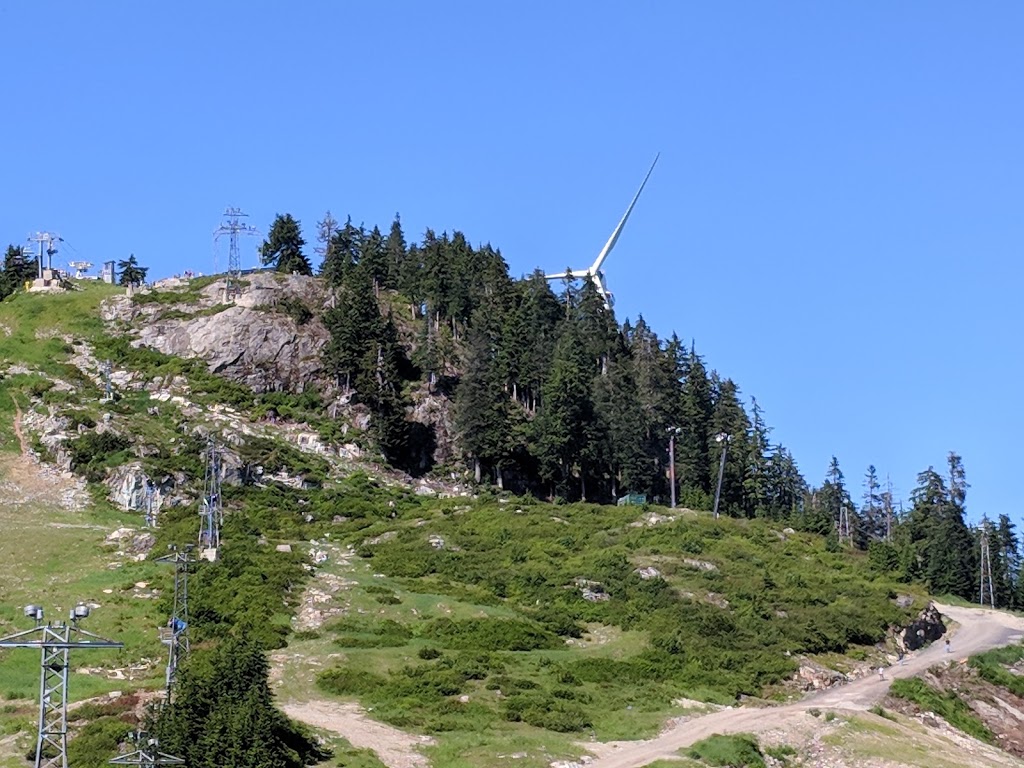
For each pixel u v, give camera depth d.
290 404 161.75
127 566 113.62
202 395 158.75
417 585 117.00
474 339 163.50
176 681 79.75
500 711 89.25
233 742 72.12
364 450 156.75
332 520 137.12
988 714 109.19
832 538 156.75
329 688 91.12
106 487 132.38
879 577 139.88
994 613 148.25
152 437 143.50
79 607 63.66
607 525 144.38
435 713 87.69
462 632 105.44
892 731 93.06
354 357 164.12
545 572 124.00
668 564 129.88
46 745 73.88
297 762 74.62
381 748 79.88
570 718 88.88
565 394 158.88
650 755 83.12
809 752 88.50
